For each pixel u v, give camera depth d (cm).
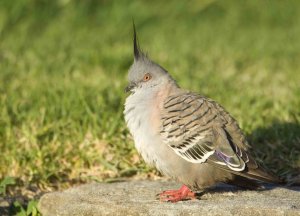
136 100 1030
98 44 1942
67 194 1047
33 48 1867
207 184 979
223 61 1816
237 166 942
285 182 1080
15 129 1277
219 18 2291
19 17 2114
